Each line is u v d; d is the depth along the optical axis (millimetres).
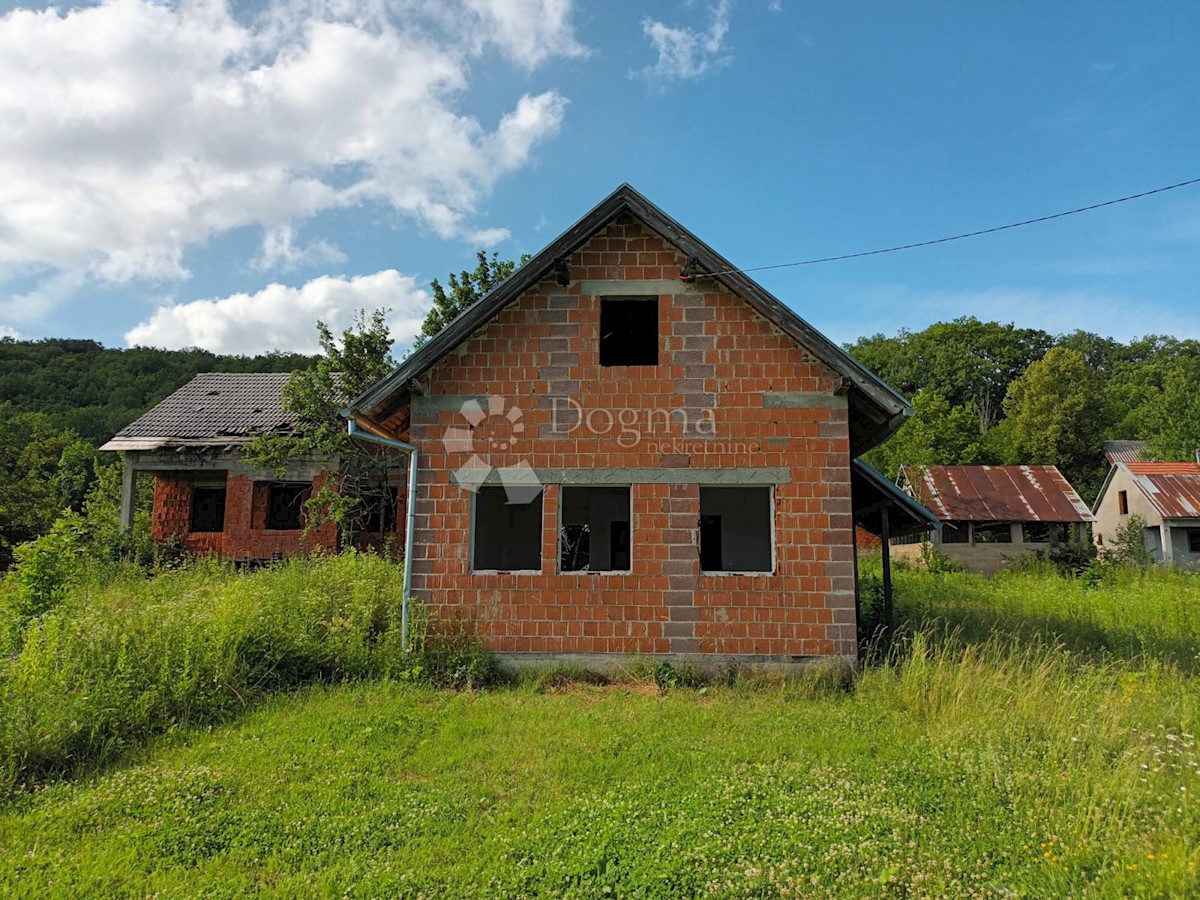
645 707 8570
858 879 4355
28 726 6730
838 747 6984
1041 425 47938
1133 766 5625
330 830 5316
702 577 10234
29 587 9383
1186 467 32406
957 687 8070
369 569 13023
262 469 20500
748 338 10656
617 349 13648
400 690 9234
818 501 10305
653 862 4578
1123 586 20641
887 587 12023
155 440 20641
